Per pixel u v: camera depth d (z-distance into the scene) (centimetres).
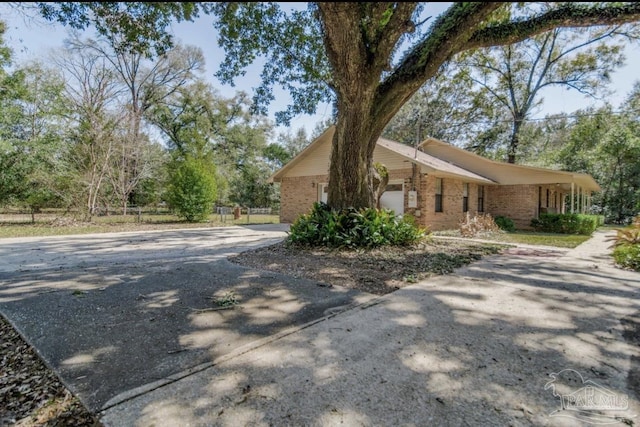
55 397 196
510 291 423
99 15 604
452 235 1147
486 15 564
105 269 543
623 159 2100
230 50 816
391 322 313
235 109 2900
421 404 187
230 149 2964
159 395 195
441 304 367
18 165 1381
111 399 192
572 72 1983
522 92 2195
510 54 2097
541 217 1448
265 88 923
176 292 412
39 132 1480
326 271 527
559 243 966
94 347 261
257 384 207
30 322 312
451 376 217
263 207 3206
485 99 2297
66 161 1490
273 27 783
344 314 336
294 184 1648
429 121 2492
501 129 2306
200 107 2728
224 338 278
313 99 955
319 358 242
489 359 241
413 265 575
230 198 3020
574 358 244
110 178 1634
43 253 717
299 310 348
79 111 1510
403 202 1239
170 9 579
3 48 1317
